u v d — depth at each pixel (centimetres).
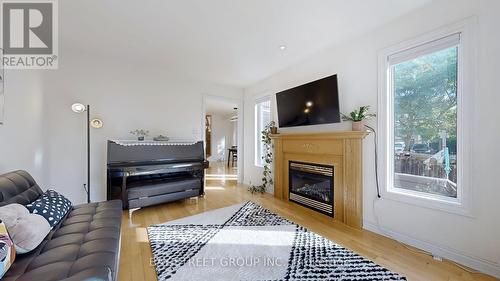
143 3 196
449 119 191
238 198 372
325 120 283
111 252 124
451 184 190
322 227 251
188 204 338
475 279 159
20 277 99
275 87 397
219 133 971
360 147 246
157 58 329
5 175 159
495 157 161
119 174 291
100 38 265
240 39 265
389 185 229
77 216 175
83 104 313
